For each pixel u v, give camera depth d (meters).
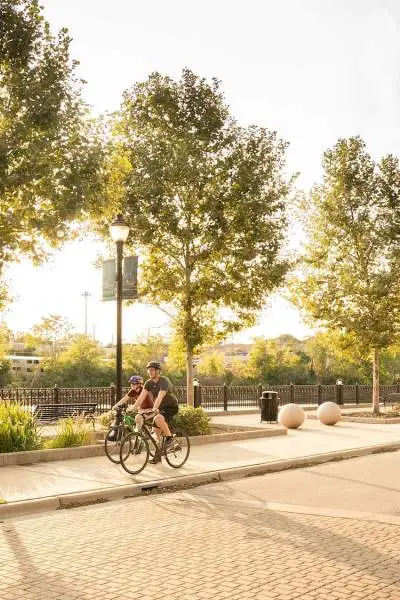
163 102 19.30
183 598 5.16
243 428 19.44
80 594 5.29
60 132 13.95
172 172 18.58
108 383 56.28
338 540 6.92
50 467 11.91
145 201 18.94
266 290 20.02
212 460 12.95
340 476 11.67
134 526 7.71
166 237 19.67
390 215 24.89
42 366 58.25
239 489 10.30
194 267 20.09
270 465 12.50
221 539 7.04
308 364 66.56
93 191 14.27
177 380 56.69
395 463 13.55
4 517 8.34
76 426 14.48
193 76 19.61
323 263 25.67
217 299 19.55
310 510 8.55
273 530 7.42
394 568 5.90
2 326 53.31
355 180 25.33
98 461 12.70
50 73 13.66
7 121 13.84
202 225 19.34
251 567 5.97
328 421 22.62
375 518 8.01
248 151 19.77
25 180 13.42
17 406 14.47
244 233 19.47
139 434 11.44
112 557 6.37
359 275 25.06
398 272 24.94
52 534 7.34
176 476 10.93
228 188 19.36
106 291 15.78
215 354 64.56
